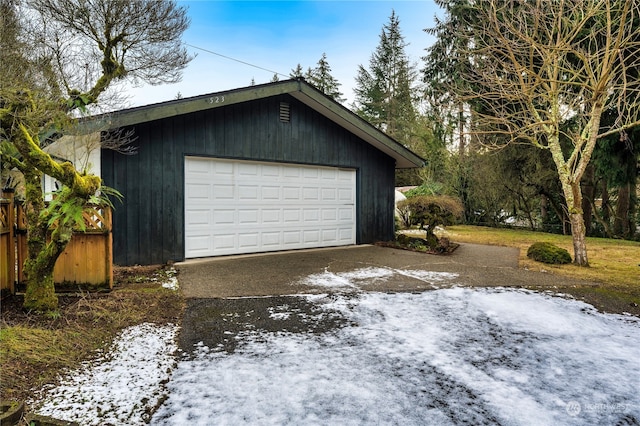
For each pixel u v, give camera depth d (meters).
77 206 3.52
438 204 8.84
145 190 6.27
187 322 3.67
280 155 7.91
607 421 2.19
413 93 24.11
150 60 5.06
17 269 4.23
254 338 3.32
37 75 3.61
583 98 6.82
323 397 2.37
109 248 4.42
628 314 4.18
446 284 5.21
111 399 2.29
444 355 3.05
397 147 9.43
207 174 7.01
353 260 7.09
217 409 2.21
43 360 2.68
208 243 7.05
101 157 5.87
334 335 3.42
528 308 4.25
